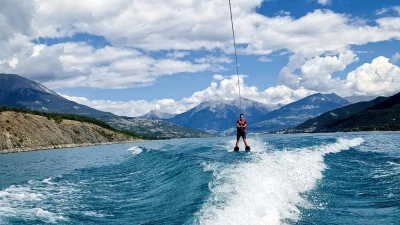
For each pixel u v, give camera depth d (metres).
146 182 17.45
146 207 11.76
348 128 144.00
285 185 11.77
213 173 13.15
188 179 14.29
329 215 9.19
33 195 15.31
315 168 16.12
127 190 15.80
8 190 16.88
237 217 8.05
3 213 11.71
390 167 17.62
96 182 18.88
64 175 22.84
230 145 34.78
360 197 11.27
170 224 8.59
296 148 27.05
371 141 42.16
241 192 9.93
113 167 26.58
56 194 15.48
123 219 10.48
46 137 97.06
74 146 104.12
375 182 13.73
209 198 9.80
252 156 19.94
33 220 10.80
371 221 8.77
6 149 81.94
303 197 10.93
